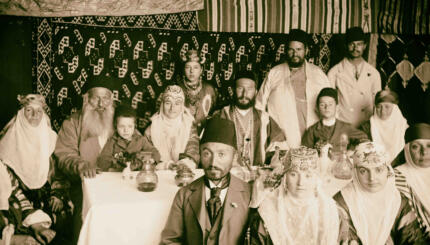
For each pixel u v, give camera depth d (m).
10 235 2.53
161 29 2.71
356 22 3.05
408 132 3.13
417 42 3.17
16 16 2.47
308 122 3.01
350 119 3.08
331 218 2.32
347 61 3.06
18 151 2.53
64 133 2.59
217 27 2.81
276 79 2.95
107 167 2.64
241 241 2.27
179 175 2.22
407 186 3.05
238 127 2.88
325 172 2.62
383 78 3.12
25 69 2.51
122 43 2.65
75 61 2.58
